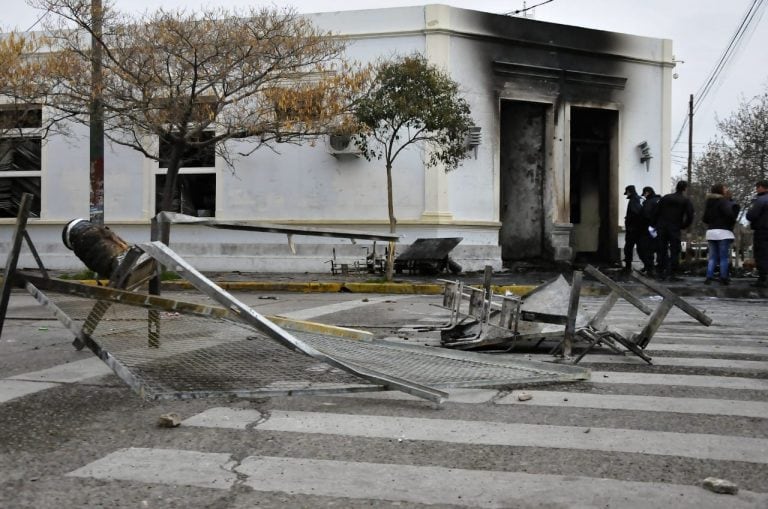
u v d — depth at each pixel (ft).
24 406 13.25
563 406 13.37
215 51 44.98
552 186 61.98
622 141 65.16
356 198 57.93
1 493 8.87
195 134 46.80
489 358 17.19
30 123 55.36
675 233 48.75
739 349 20.51
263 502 8.59
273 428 11.80
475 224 57.72
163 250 12.66
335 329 18.92
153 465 9.93
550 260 61.87
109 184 61.82
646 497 8.76
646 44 65.82
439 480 9.36
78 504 8.52
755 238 42.98
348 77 49.83
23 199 13.64
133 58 44.45
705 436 11.39
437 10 56.49
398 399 13.87
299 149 58.80
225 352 16.92
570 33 62.39
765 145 81.76
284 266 58.59
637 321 28.50
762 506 8.47
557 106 61.98
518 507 8.46
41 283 13.65
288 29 47.98
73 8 42.63
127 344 17.47
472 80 58.29
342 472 9.66
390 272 47.26
